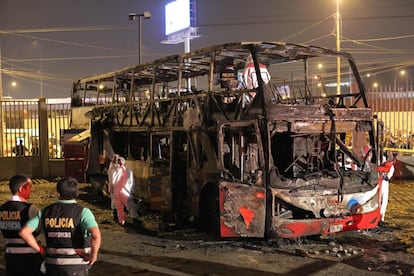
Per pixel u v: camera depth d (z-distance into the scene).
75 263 4.30
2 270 7.16
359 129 8.77
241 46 8.58
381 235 8.86
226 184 8.02
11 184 4.79
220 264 7.30
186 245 8.44
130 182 10.34
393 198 12.91
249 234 7.91
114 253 8.01
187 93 10.52
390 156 9.70
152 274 6.89
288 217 8.14
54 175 19.44
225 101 8.90
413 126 17.05
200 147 9.36
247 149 8.28
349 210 8.32
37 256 4.68
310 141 8.76
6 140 19.58
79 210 4.35
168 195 10.18
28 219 4.65
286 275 6.76
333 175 8.31
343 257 7.54
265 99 7.99
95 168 14.34
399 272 6.79
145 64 11.68
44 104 19.41
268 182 7.83
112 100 13.73
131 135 12.54
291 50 8.95
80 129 16.56
